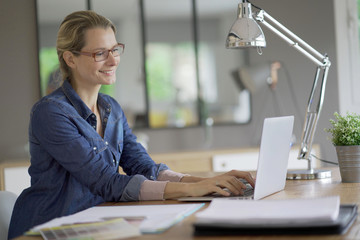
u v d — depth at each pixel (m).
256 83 5.11
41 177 2.14
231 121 5.17
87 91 2.28
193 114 5.16
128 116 5.08
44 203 2.12
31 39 4.97
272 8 5.14
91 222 1.50
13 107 4.96
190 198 1.87
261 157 1.78
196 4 5.13
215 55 5.15
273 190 1.97
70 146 2.04
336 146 2.22
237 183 1.93
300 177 2.44
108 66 2.22
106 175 2.03
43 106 2.11
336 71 5.15
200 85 5.15
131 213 1.64
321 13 5.16
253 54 5.14
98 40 2.19
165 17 5.11
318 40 5.16
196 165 4.59
